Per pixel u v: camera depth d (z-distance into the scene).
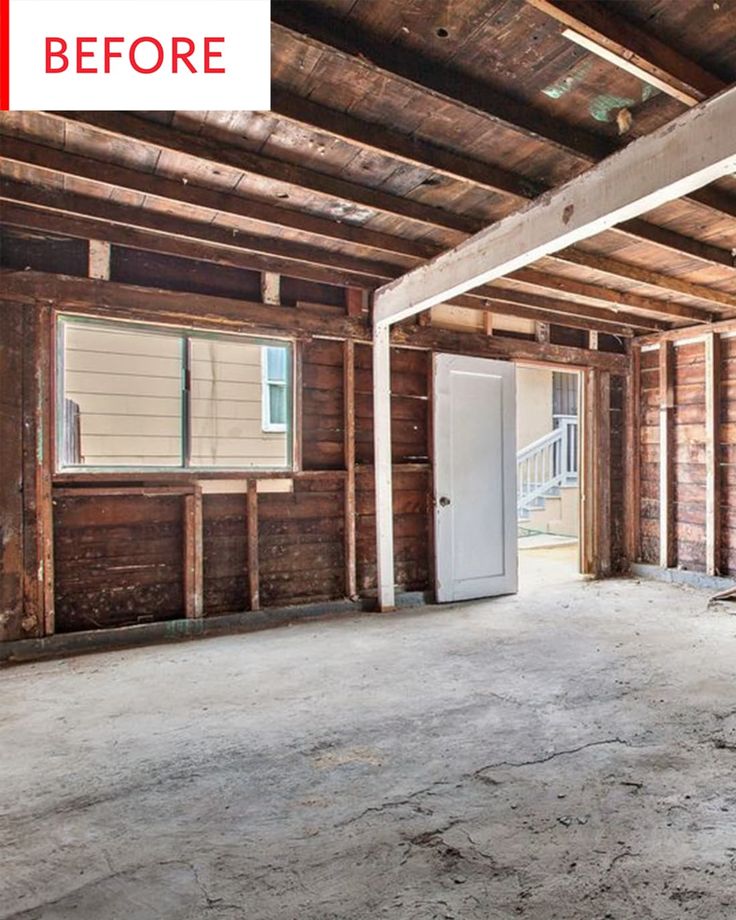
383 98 2.39
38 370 3.58
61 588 3.67
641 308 5.12
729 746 2.38
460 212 3.40
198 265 4.06
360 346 4.69
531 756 2.30
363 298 4.63
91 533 3.76
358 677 3.15
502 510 5.21
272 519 4.34
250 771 2.20
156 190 3.02
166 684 3.05
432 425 4.93
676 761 2.26
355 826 1.86
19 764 2.24
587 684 3.05
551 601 4.95
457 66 2.26
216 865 1.68
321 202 3.28
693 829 1.84
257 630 4.07
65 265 3.67
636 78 2.28
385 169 2.94
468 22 2.03
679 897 1.55
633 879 1.62
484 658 3.46
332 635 3.94
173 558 4.00
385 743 2.41
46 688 3.00
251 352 5.01
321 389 4.52
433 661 3.40
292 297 4.39
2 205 3.34
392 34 2.10
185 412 4.07
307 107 2.43
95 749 2.36
